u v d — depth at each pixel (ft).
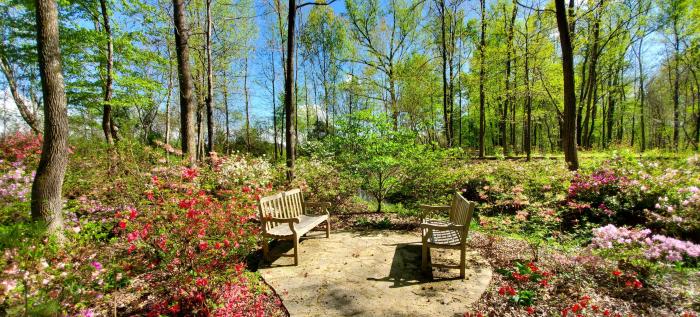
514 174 23.16
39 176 11.43
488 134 85.76
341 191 23.76
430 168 21.24
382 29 55.26
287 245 14.90
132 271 9.38
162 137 57.57
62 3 21.99
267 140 84.43
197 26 37.37
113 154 19.16
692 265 10.50
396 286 10.47
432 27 50.55
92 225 11.30
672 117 64.13
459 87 54.44
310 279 11.13
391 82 53.93
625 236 10.73
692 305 8.44
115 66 28.25
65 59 25.91
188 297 8.54
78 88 27.53
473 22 50.19
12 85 27.20
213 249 9.41
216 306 8.57
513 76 47.65
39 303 6.61
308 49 64.28
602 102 71.87
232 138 77.30
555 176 20.65
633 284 9.25
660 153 31.94
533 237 14.84
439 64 50.78
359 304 9.36
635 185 16.49
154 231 9.80
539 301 9.18
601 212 16.57
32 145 21.29
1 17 24.58
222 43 43.34
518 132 92.99
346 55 61.57
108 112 27.37
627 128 93.97
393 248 14.26
